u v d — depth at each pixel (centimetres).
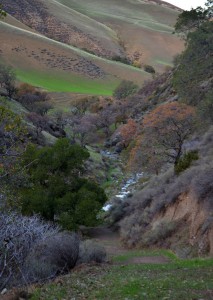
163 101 7319
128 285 1205
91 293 1172
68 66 14162
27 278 1362
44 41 15188
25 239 1433
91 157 6128
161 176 3447
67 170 3275
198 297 1007
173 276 1334
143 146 4250
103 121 8381
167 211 2653
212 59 3225
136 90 11825
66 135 7388
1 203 1369
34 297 1153
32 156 3166
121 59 18312
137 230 2805
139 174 5197
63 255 1686
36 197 2936
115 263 1950
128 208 3519
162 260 2053
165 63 19825
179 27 4172
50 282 1377
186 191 2525
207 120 3375
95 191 3356
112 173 5744
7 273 1336
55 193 3142
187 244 2148
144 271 1553
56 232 1848
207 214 2086
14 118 1257
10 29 15088
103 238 3195
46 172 3188
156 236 2500
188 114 3725
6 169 1330
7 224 1338
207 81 3603
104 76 14325
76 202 3086
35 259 1511
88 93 12275
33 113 6681
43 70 13412
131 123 6944
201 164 2672
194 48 3341
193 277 1280
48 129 6856
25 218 1565
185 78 3391
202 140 3428
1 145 1293
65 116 8662
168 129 3797
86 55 15512
